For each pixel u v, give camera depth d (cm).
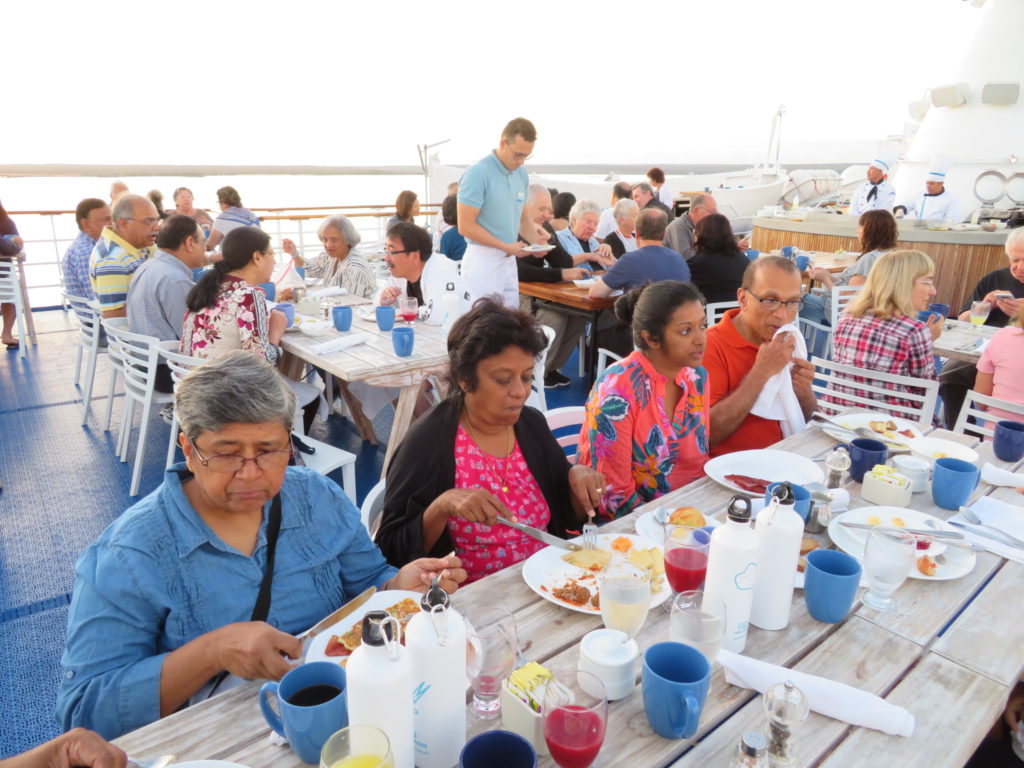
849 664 104
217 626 110
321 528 124
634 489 187
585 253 527
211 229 661
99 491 320
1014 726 151
